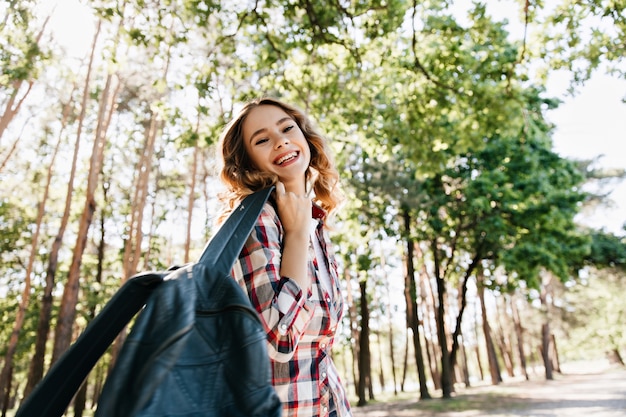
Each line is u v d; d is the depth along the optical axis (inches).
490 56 374.9
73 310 591.2
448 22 369.4
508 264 755.4
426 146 397.1
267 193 45.5
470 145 402.3
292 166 63.8
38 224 734.5
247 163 66.6
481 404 722.8
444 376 861.8
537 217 725.3
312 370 51.2
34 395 29.5
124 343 26.4
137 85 724.0
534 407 631.2
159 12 304.3
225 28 330.3
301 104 393.7
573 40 350.3
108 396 24.5
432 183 818.2
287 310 42.8
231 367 28.4
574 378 1337.4
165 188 1004.6
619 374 1373.0
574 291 1584.6
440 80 383.2
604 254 979.9
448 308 1460.4
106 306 31.9
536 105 660.7
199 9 305.1
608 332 1907.0
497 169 724.0
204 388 27.3
